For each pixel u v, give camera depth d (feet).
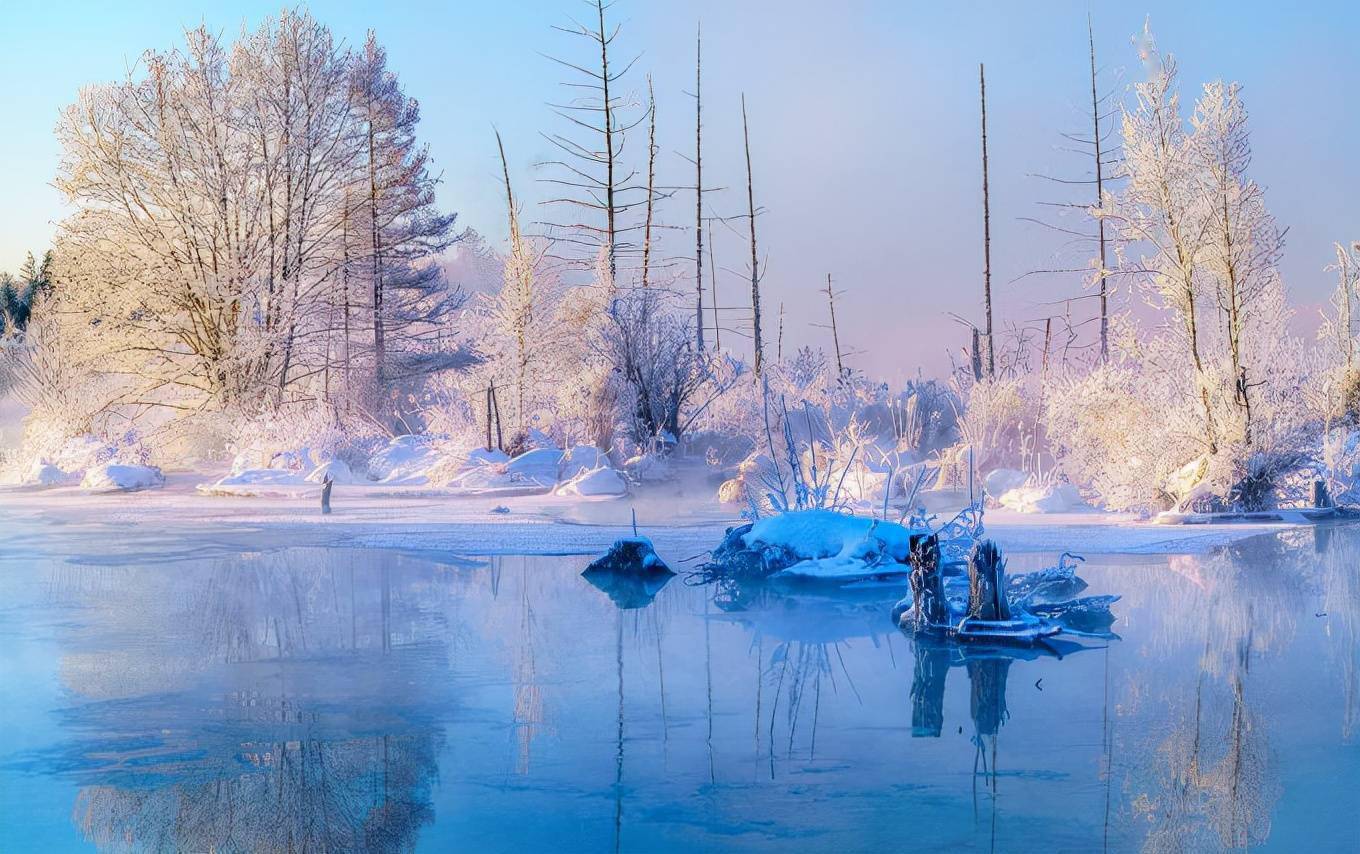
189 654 28.14
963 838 15.98
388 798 17.90
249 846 16.12
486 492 78.89
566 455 87.51
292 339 117.70
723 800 17.70
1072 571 39.09
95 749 20.51
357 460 97.81
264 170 116.88
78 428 108.06
